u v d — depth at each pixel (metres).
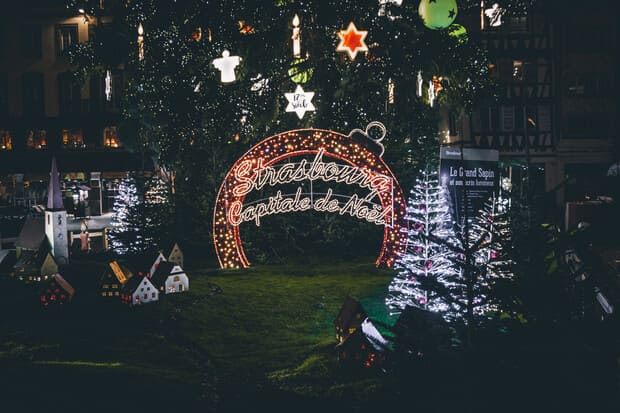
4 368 11.33
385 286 21.28
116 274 19.80
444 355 5.75
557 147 38.84
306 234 27.39
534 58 38.72
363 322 13.98
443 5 11.97
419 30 19.44
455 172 15.51
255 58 21.02
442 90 21.70
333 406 10.91
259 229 27.02
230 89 22.12
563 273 5.77
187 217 29.16
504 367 5.42
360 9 20.23
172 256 24.91
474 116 37.69
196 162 27.98
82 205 42.84
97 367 12.45
